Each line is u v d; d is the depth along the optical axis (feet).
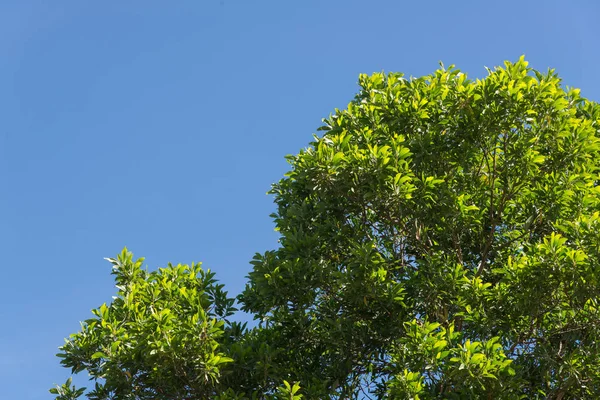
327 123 48.21
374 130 46.42
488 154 45.80
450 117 45.34
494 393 37.06
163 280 46.39
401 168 42.57
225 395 39.55
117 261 46.19
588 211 43.24
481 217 45.01
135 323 40.29
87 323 42.88
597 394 39.55
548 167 45.75
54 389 42.32
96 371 42.09
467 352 36.14
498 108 43.98
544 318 42.75
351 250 41.60
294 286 43.11
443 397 38.55
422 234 45.60
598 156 47.14
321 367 44.91
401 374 36.99
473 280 41.50
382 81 50.16
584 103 52.54
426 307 43.45
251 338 45.24
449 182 45.88
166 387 41.32
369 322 43.88
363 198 42.98
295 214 47.83
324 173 41.91
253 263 44.21
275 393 38.17
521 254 45.42
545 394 41.93
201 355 39.55
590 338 41.83
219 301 47.37
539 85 44.80
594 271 37.65
